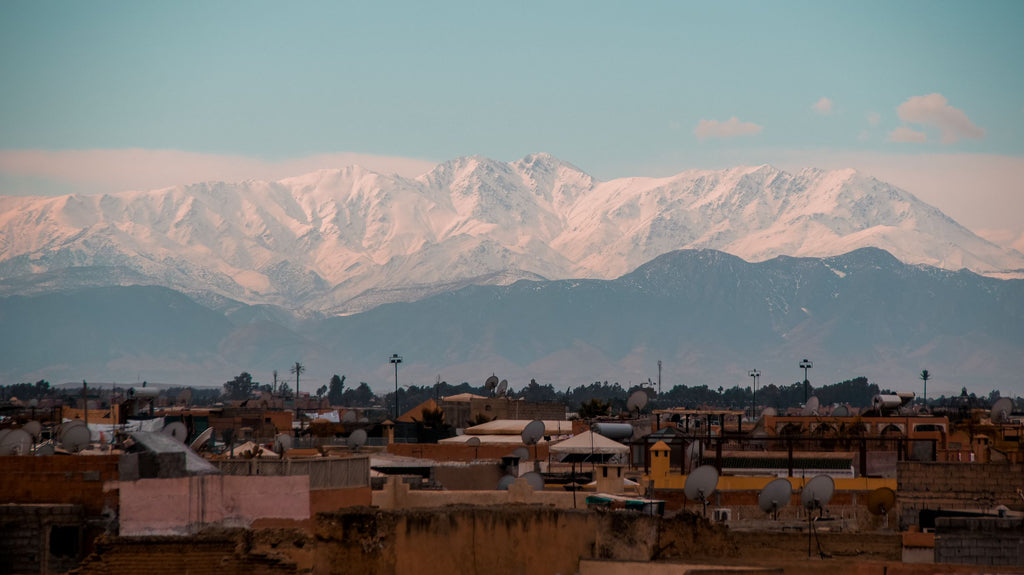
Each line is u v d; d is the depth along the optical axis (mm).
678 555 65500
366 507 62656
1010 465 95375
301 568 58688
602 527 63531
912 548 74562
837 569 64188
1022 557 72625
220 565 58906
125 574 58969
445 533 60031
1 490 72188
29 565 70062
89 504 71812
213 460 76812
